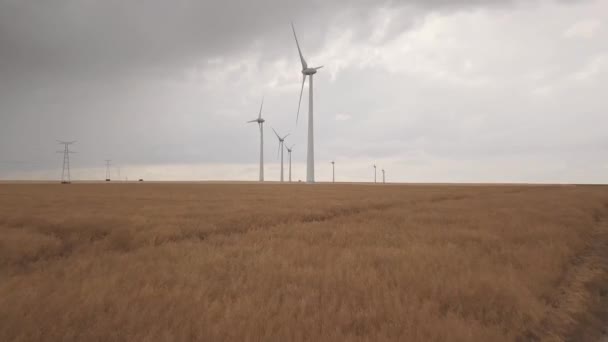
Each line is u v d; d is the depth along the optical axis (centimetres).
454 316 687
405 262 1080
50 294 826
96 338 605
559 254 1196
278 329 635
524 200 4022
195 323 650
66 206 3366
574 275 1090
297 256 1197
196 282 929
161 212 2722
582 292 927
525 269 1021
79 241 1630
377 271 1002
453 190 7781
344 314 687
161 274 993
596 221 2416
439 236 1589
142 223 1998
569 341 673
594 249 1492
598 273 1094
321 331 625
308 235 1641
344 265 1069
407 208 3117
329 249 1323
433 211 2744
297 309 733
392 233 1714
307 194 5859
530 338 671
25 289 854
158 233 1709
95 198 4788
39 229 1900
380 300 765
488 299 781
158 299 780
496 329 646
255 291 840
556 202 3488
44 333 622
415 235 1642
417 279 912
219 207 3212
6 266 1167
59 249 1438
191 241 1570
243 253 1285
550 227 1753
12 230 1789
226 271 1047
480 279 872
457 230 1733
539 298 826
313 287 888
